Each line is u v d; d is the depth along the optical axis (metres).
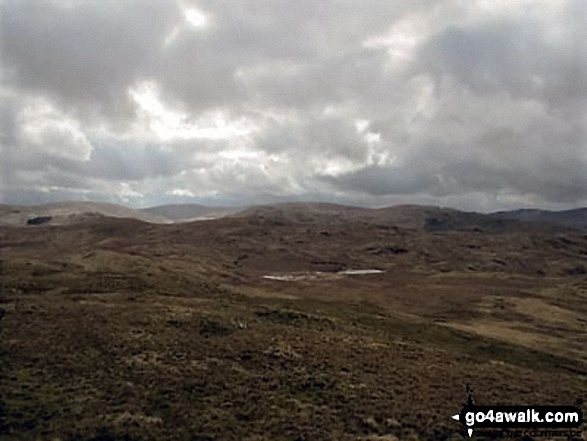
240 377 47.50
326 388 46.09
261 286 147.88
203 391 44.16
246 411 41.12
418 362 56.03
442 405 43.78
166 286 100.88
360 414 41.31
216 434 37.41
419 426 39.91
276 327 65.88
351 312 96.44
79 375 45.56
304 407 42.31
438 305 132.38
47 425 37.31
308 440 37.12
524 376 56.69
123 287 93.75
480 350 77.31
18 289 82.38
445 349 71.94
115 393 42.56
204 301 81.06
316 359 53.00
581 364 77.75
